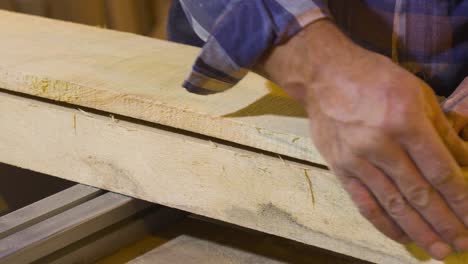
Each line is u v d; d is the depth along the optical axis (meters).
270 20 0.60
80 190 0.84
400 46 0.83
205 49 0.64
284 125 0.69
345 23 0.85
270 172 0.70
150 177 0.78
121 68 0.84
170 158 0.75
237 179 0.72
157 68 0.84
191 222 0.91
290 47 0.60
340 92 0.55
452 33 0.82
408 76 0.54
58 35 0.96
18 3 1.47
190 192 0.76
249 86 0.79
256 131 0.69
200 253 0.84
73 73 0.81
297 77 0.59
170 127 0.76
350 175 0.57
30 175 1.12
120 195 0.84
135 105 0.75
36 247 0.75
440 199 0.55
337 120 0.55
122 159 0.79
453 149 0.58
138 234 0.87
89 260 0.82
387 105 0.53
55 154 0.83
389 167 0.54
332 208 0.68
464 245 0.57
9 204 1.12
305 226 0.70
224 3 0.65
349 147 0.55
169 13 1.12
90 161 0.82
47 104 0.82
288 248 0.85
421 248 0.61
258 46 0.61
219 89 0.69
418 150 0.52
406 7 0.81
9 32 0.97
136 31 1.66
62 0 1.52
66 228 0.77
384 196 0.55
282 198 0.70
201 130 0.73
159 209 0.88
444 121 0.56
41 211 0.80
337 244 0.69
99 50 0.90
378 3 0.82
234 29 0.62
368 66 0.56
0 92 0.85
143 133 0.76
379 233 0.66
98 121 0.78
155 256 0.84
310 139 0.66
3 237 0.76
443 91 0.86
